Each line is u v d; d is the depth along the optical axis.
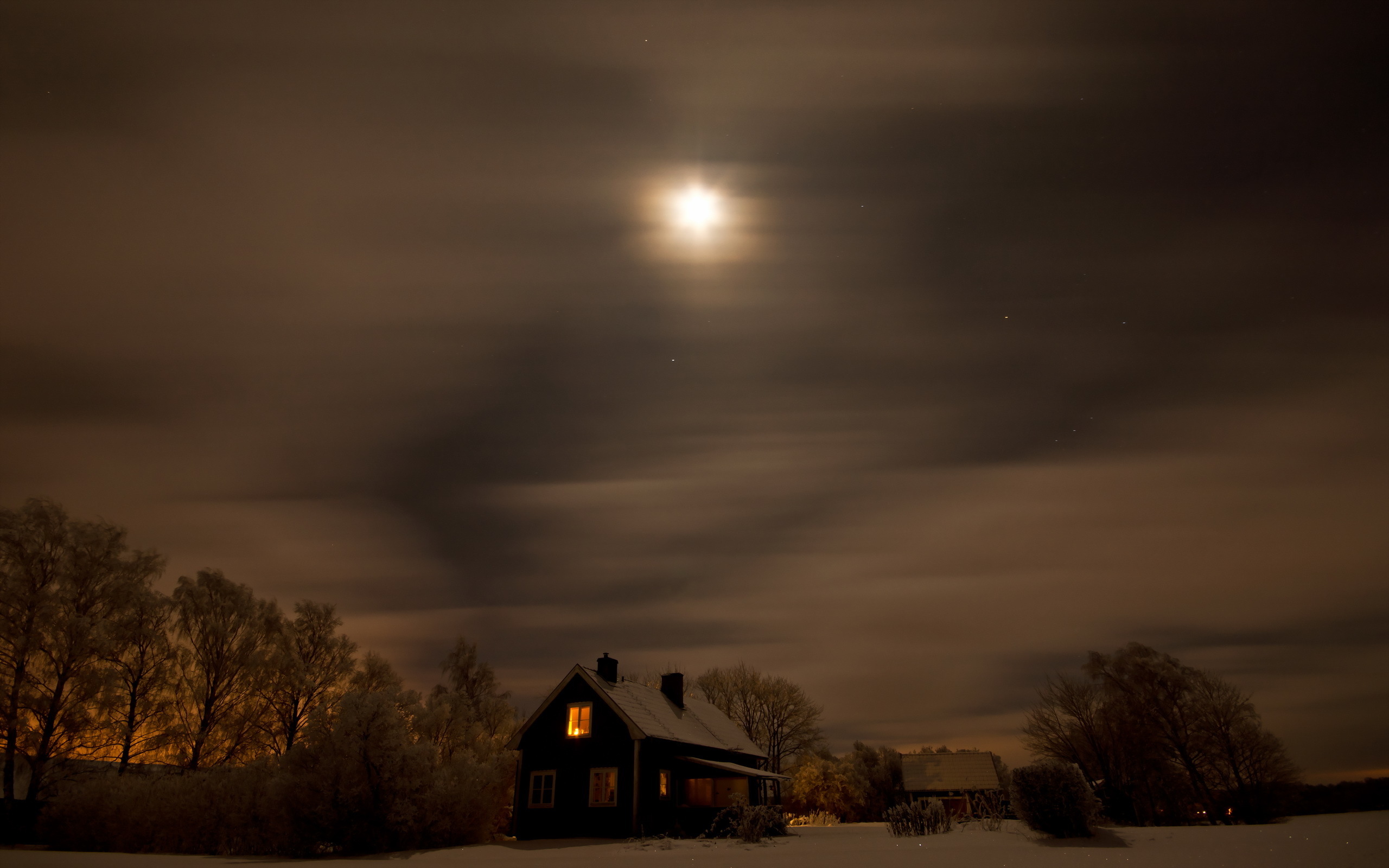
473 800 22.34
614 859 14.92
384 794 18.77
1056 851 12.94
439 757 23.03
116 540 27.92
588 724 26.27
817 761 49.41
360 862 15.36
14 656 24.17
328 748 18.81
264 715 30.94
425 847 19.67
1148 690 35.59
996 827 18.89
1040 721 39.03
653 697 31.64
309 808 18.02
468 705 37.41
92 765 25.67
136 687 27.14
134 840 19.45
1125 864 10.35
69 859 14.91
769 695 55.28
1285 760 32.75
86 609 26.62
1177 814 34.16
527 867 13.41
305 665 32.34
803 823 39.16
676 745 28.27
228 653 30.11
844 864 11.71
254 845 18.62
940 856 12.62
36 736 24.20
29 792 23.59
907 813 20.25
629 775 24.64
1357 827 17.42
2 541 25.09
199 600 30.11
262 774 19.72
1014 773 16.23
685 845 20.36
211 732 28.67
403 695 21.03
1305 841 13.33
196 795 19.55
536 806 25.62
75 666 24.95
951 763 57.59
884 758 60.19
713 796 31.42
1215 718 33.91
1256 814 32.38
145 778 21.12
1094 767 36.75
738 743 34.88
